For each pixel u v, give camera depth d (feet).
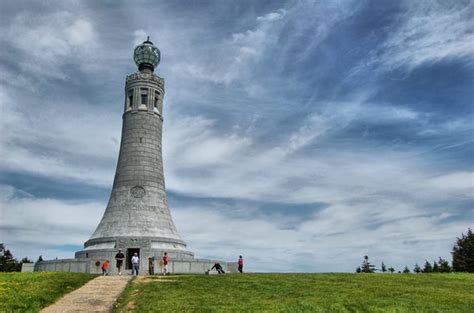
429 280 139.54
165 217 235.20
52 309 87.20
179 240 232.73
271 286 118.83
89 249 221.46
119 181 238.07
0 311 82.64
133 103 249.14
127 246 216.95
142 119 246.06
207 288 113.50
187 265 202.49
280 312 85.76
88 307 89.10
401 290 116.37
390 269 416.87
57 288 107.04
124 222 225.76
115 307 89.86
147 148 242.37
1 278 121.70
